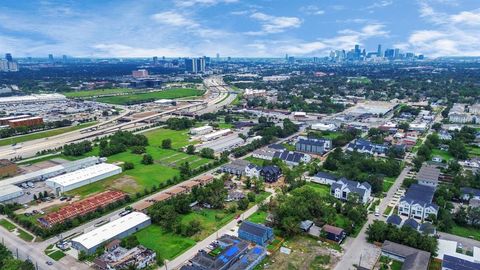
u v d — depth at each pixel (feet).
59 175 627.46
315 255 383.86
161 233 433.48
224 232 433.48
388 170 623.77
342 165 650.02
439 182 584.40
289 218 429.79
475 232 432.66
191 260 360.69
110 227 427.74
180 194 518.37
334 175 597.52
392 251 375.04
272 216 455.22
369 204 512.22
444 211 456.45
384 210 491.72
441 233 429.38
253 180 576.20
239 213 483.10
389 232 402.11
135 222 441.27
